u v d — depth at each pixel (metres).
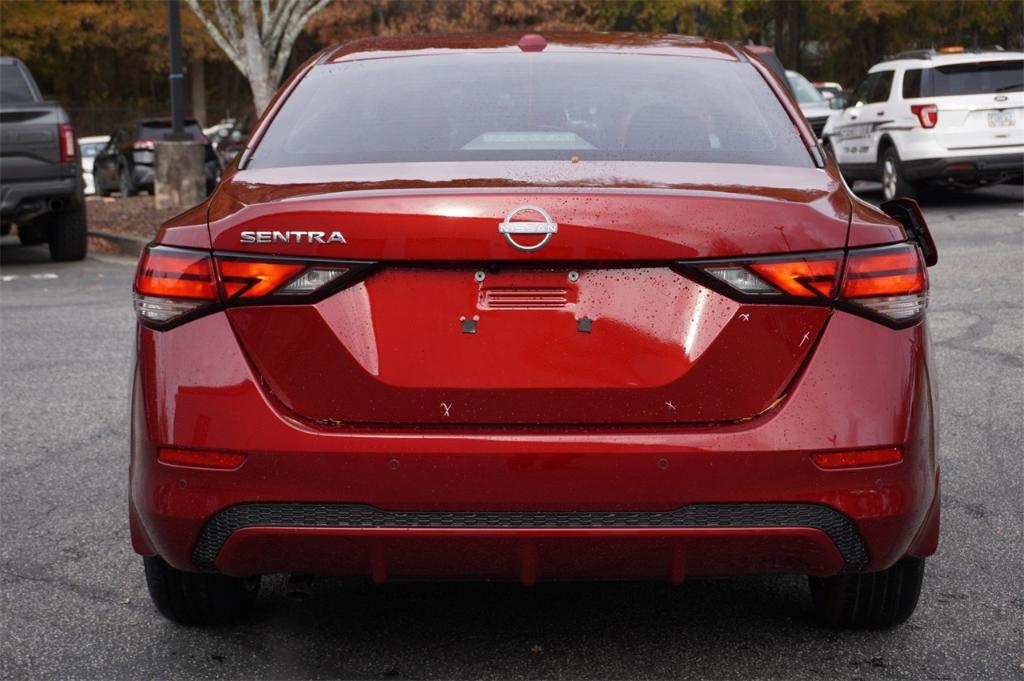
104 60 56.50
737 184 3.28
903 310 3.22
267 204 3.22
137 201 22.55
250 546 3.22
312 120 3.83
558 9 43.56
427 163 3.49
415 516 3.15
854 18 48.12
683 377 3.13
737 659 3.63
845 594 3.70
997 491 5.20
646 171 3.36
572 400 3.14
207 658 3.70
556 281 3.14
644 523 3.13
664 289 3.14
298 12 19.97
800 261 3.14
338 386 3.17
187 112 57.94
